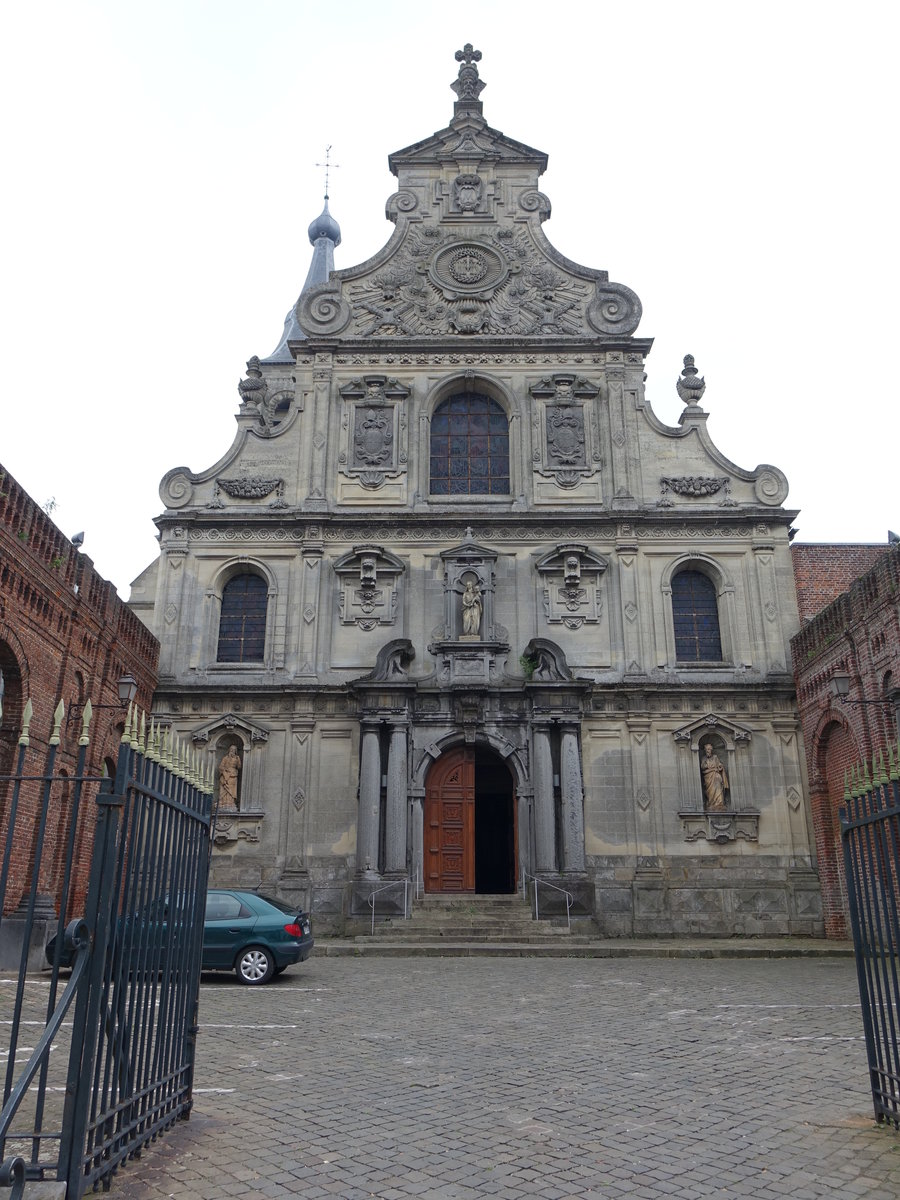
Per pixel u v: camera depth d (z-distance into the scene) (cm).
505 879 3722
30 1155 695
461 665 2891
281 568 3067
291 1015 1327
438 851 2792
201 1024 1244
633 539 3066
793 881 2733
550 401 3225
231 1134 745
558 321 3322
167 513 3080
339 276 3353
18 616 1891
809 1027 1234
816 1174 659
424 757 2822
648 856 2769
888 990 763
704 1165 680
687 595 3091
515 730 2847
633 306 3316
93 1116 611
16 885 1888
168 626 2983
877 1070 785
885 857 770
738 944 2462
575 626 2992
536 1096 870
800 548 3123
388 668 2833
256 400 3262
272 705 2902
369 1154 702
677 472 3173
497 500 3139
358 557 3033
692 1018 1314
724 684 2905
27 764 1933
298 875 2719
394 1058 1034
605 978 1806
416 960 2156
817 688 2728
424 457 3178
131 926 667
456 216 3422
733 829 2789
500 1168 674
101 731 2381
